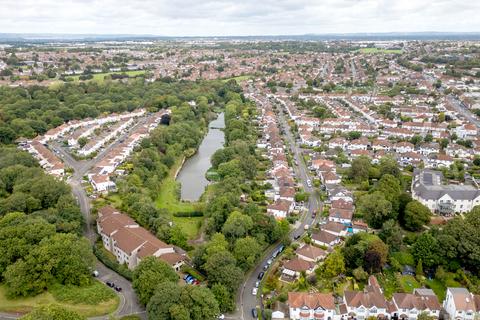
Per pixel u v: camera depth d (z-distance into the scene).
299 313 154.25
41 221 186.12
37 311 129.50
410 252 191.00
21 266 158.50
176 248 197.62
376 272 179.50
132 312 152.88
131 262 182.00
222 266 166.00
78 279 166.00
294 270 177.88
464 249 178.75
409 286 173.25
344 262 181.38
